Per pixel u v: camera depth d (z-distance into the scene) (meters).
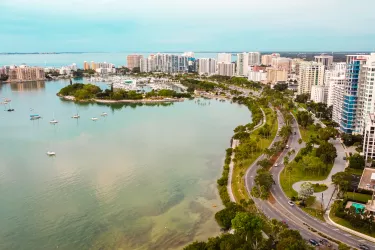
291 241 171.12
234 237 182.38
